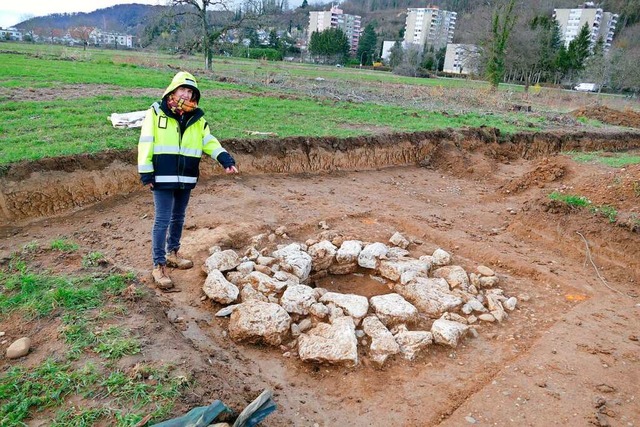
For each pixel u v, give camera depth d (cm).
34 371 299
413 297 488
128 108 1048
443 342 414
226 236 566
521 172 1125
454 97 2116
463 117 1530
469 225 732
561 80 4653
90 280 403
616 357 409
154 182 436
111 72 1827
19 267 417
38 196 609
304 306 439
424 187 948
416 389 362
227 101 1331
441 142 1166
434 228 696
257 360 386
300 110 1310
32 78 1445
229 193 734
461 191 945
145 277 473
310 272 536
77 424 260
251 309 411
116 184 685
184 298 450
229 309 433
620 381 378
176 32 3219
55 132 783
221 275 456
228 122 1027
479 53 3562
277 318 406
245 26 2827
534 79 4784
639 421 337
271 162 891
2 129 781
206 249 538
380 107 1564
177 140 435
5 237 541
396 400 349
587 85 4328
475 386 367
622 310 496
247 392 327
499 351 417
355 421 328
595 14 7075
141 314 374
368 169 1030
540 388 365
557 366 392
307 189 827
